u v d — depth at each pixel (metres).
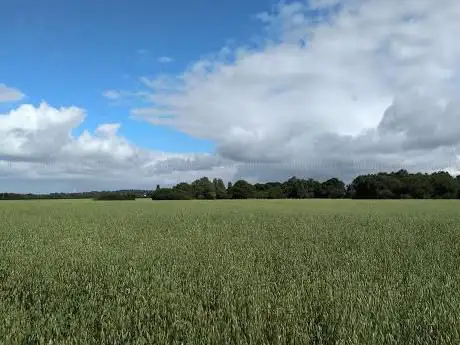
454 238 17.19
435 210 40.03
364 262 10.85
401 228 21.53
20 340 5.32
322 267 10.17
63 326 5.92
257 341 5.16
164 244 15.20
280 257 12.04
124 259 11.63
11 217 31.69
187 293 7.27
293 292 7.23
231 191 114.00
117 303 6.79
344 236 17.95
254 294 7.01
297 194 127.06
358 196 109.81
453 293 7.45
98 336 5.55
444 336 5.31
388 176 110.31
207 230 20.95
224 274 8.84
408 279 8.69
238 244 15.12
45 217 31.59
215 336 5.18
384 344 5.12
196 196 113.12
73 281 8.80
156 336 5.35
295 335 5.27
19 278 9.16
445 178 103.88
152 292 7.38
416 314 6.09
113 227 22.91
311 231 20.05
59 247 14.52
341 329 5.36
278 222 25.81
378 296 7.00
